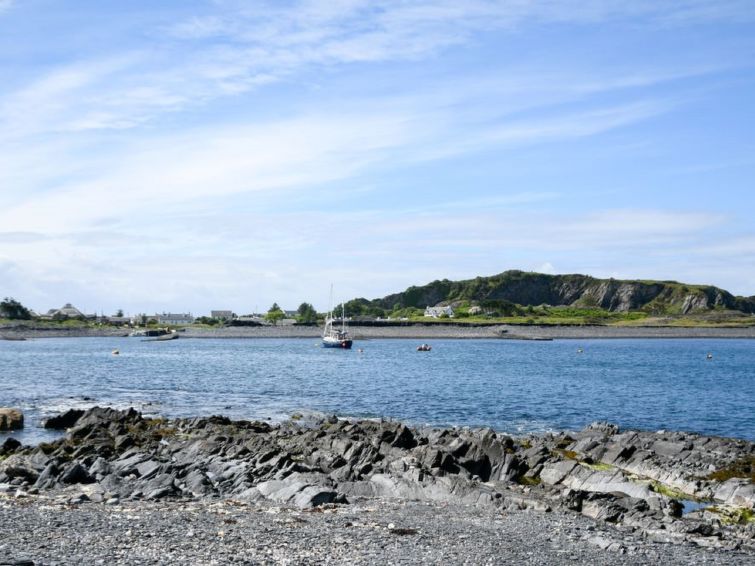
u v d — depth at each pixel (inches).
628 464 1678.2
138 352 7598.4
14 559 715.4
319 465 1530.5
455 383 4042.8
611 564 868.0
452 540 944.3
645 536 1047.0
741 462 1640.0
